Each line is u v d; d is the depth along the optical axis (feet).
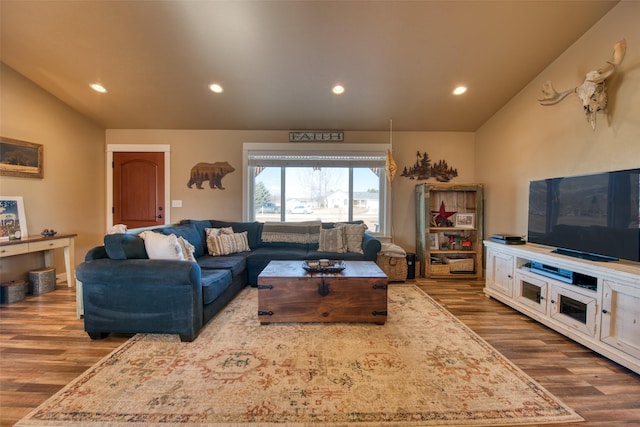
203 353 6.65
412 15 8.36
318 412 4.82
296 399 5.11
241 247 12.86
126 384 5.50
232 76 11.01
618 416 4.78
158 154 15.05
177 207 15.08
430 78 11.00
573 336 7.25
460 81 11.17
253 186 15.33
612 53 8.07
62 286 11.94
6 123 10.69
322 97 12.28
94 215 14.37
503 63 10.19
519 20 8.46
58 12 8.41
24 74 11.05
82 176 13.74
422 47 9.50
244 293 10.97
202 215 15.11
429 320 8.62
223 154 15.08
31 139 11.51
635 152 7.46
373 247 11.78
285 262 10.12
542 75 10.58
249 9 8.25
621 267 6.47
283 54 9.87
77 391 5.30
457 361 6.37
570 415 4.79
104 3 8.14
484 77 10.93
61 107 12.67
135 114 13.69
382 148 15.06
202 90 11.87
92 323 7.30
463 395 5.24
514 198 12.14
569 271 7.50
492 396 5.22
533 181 9.52
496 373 5.92
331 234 12.78
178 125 14.64
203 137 15.05
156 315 7.22
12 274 10.91
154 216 15.07
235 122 14.34
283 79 11.16
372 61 10.15
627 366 6.00
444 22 8.56
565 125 9.61
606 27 8.22
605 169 8.22
